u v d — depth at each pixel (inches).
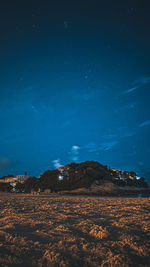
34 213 425.4
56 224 330.0
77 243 247.8
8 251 217.9
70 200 746.2
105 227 314.0
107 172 2829.7
